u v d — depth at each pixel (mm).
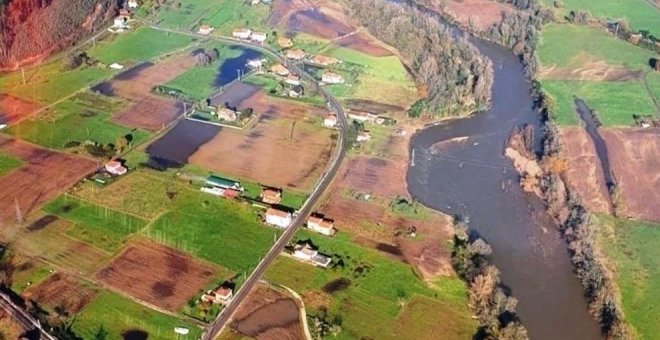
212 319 123875
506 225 157250
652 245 151625
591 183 173625
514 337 120438
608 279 137750
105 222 148750
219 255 140375
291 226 150125
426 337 122375
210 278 133875
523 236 153750
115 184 162125
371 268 138875
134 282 131875
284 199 159625
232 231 147750
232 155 177250
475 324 125875
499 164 181375
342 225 151750
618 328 124188
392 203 161000
